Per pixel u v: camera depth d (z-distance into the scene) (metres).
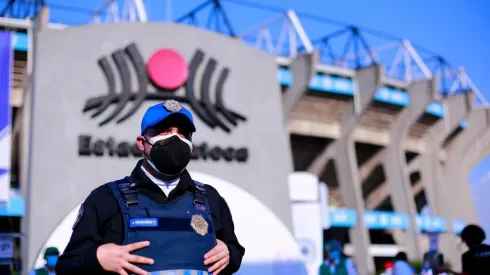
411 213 46.91
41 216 20.28
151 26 23.31
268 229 19.73
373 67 43.00
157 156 3.05
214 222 3.22
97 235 3.00
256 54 25.12
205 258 2.99
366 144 49.59
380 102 45.78
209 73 23.66
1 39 22.19
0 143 20.75
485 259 7.90
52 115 21.31
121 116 22.14
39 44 21.81
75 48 22.19
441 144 53.75
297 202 23.70
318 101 43.72
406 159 55.09
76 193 20.88
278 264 19.39
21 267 20.61
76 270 2.88
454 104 51.59
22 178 29.14
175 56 22.94
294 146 46.78
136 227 2.95
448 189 56.56
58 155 21.03
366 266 42.66
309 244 23.22
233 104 24.19
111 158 21.64
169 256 2.92
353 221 43.44
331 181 53.03
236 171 23.45
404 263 15.70
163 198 3.07
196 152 22.80
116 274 2.85
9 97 21.45
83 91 21.92
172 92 22.98
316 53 40.00
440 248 50.94
